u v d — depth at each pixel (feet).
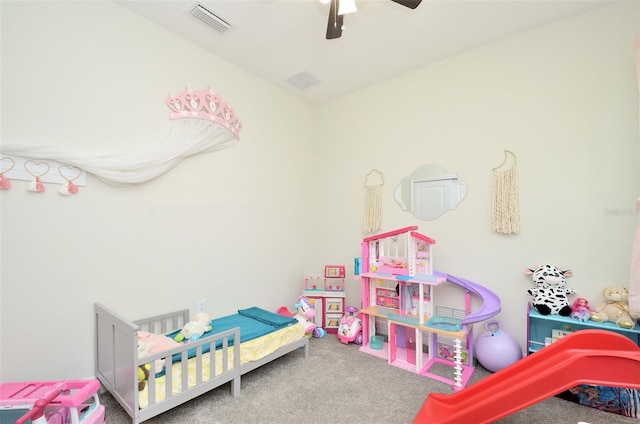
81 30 6.40
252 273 9.86
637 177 6.59
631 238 6.62
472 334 7.75
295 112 11.64
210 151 8.69
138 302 7.16
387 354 8.57
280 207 10.91
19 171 5.63
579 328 6.94
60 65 6.12
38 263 5.82
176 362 6.03
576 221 7.20
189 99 8.14
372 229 10.51
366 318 9.05
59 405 4.43
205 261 8.54
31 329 5.74
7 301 5.50
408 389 6.73
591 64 7.12
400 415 5.80
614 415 5.77
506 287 8.04
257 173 10.07
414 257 8.30
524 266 7.80
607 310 6.49
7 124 5.53
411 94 9.85
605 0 6.79
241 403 6.19
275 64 9.41
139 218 7.22
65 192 6.08
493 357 7.20
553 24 7.56
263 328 7.70
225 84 9.06
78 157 6.15
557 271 7.16
